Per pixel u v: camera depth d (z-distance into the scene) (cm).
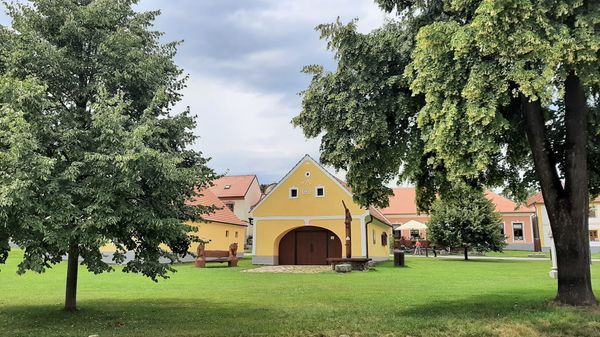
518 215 5156
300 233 3116
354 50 966
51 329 894
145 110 920
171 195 949
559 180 973
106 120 823
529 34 712
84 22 987
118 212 825
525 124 984
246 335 818
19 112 732
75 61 969
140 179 831
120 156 765
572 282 959
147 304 1212
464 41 765
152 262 946
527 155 1134
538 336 776
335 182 3023
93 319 995
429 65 836
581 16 735
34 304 1217
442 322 882
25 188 705
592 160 1055
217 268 2648
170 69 1085
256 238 3080
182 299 1305
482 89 773
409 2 1015
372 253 3161
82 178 880
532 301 1089
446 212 3562
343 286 1600
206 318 992
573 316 862
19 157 722
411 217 5500
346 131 1009
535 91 746
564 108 1043
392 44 973
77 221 807
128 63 976
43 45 906
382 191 1084
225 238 3747
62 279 1866
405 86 952
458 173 812
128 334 838
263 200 3108
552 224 977
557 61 716
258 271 2388
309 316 982
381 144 1000
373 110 955
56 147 863
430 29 821
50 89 952
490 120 761
